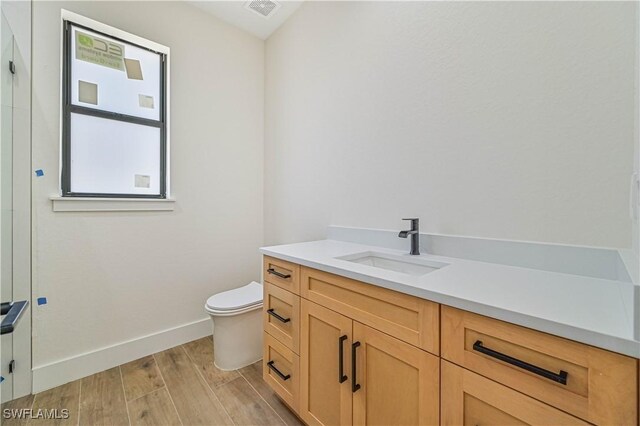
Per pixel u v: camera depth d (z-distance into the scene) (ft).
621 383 1.69
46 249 5.30
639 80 2.16
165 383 5.49
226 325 5.93
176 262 7.02
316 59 6.61
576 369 1.86
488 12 3.78
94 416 4.63
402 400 2.88
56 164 5.43
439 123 4.33
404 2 4.78
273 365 4.81
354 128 5.71
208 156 7.54
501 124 3.68
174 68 6.91
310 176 6.84
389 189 5.07
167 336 6.84
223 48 7.75
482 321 2.30
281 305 4.68
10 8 4.80
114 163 6.34
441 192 4.33
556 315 2.00
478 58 3.88
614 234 2.92
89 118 6.01
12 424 4.45
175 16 6.89
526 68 3.46
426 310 2.66
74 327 5.62
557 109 3.25
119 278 6.18
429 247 4.43
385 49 5.09
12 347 4.63
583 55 3.07
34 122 5.16
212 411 4.76
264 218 8.61
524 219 3.51
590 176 3.05
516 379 2.12
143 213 6.52
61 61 5.47
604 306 2.17
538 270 3.35
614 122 2.90
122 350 6.17
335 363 3.64
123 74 6.42
